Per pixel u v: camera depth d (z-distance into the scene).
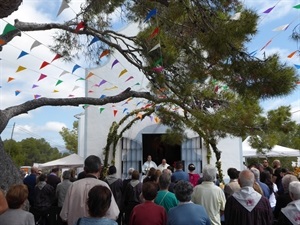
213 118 6.44
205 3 5.79
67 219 3.82
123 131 13.79
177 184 3.90
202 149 13.87
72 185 3.93
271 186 6.68
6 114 5.97
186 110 6.93
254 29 5.43
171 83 6.94
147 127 14.23
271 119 6.59
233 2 5.97
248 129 6.58
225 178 13.66
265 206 3.98
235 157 13.82
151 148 15.83
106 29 7.92
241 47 5.56
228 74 5.69
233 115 6.57
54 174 9.78
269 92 5.38
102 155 14.04
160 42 6.58
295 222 3.81
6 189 5.36
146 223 3.98
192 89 6.77
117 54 14.47
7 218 3.19
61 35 8.14
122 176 13.88
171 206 4.65
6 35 6.25
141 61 7.64
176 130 10.08
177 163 7.51
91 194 2.79
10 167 5.65
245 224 3.92
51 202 8.41
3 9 4.51
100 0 6.91
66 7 4.74
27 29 6.72
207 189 4.86
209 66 6.24
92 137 14.26
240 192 4.07
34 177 9.12
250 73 5.38
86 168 4.02
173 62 6.73
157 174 6.41
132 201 7.15
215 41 5.41
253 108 6.75
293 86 5.32
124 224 7.49
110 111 14.35
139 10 7.09
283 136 7.12
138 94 7.34
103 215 2.78
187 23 6.26
